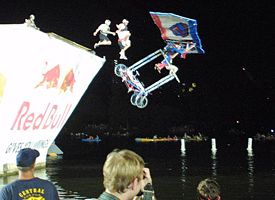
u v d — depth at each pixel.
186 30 17.81
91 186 16.72
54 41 17.31
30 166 4.07
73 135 66.00
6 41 15.63
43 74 17.70
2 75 16.02
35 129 19.50
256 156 31.14
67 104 21.55
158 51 20.64
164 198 14.11
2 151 17.83
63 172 21.50
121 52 19.98
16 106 17.08
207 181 3.88
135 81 21.36
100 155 33.72
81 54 19.78
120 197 2.84
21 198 3.97
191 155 32.50
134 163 2.84
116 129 70.69
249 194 14.77
